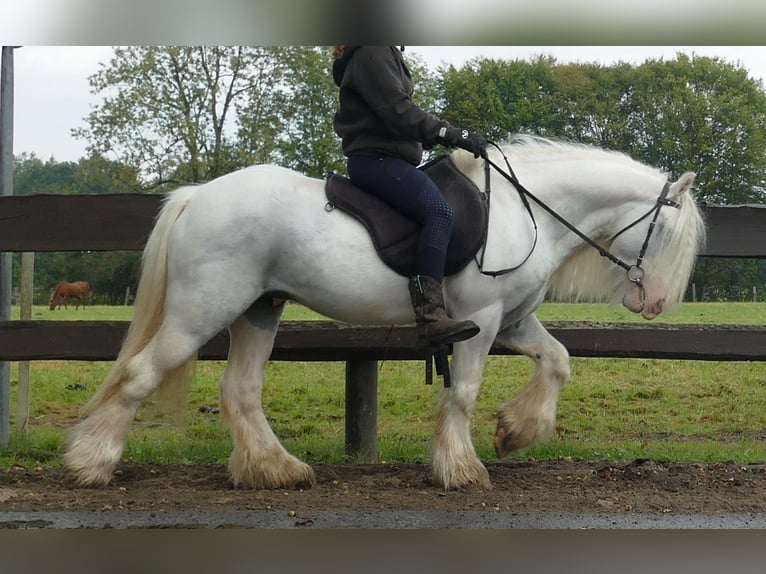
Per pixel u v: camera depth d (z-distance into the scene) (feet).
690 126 102.63
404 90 15.15
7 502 14.51
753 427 27.12
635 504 14.88
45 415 28.27
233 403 16.19
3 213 19.21
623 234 16.28
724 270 95.96
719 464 18.10
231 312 14.99
